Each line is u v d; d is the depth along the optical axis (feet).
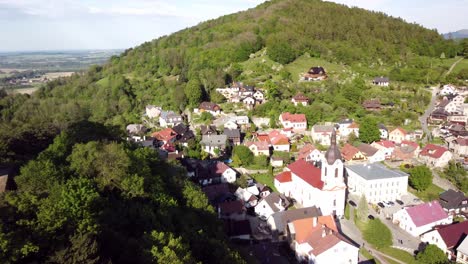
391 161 421.18
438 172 387.75
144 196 192.95
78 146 206.28
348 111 536.01
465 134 468.34
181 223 181.06
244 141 457.68
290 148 438.81
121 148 219.20
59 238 122.21
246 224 264.31
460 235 257.14
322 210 284.82
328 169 277.23
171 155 384.47
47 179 169.07
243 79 639.35
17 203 138.10
